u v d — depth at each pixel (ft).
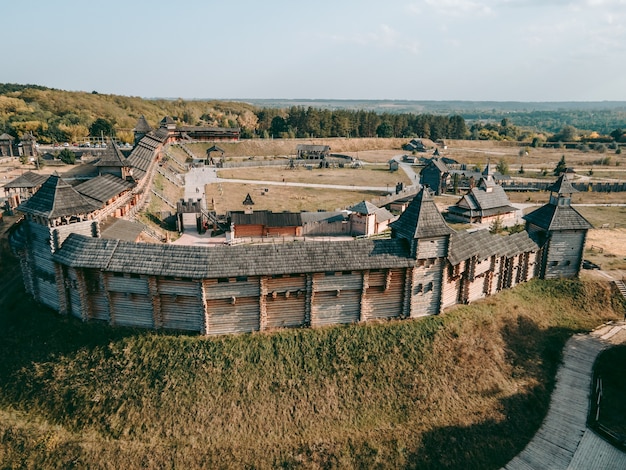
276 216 261.65
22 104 655.35
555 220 203.62
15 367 144.46
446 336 157.48
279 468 121.60
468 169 582.76
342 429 131.13
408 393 140.97
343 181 467.52
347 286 154.20
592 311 196.65
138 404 131.13
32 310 163.94
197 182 410.31
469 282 174.81
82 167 382.63
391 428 132.36
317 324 155.74
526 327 176.45
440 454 127.95
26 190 256.52
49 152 449.48
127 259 142.61
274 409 133.08
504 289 196.24
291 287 150.20
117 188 222.89
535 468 126.11
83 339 147.13
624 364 161.17
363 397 138.72
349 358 146.72
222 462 121.80
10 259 203.92
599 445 131.44
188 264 139.95
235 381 136.87
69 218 163.84
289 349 146.30
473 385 146.72
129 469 119.96
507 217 343.26
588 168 650.84
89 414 130.41
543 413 143.02
